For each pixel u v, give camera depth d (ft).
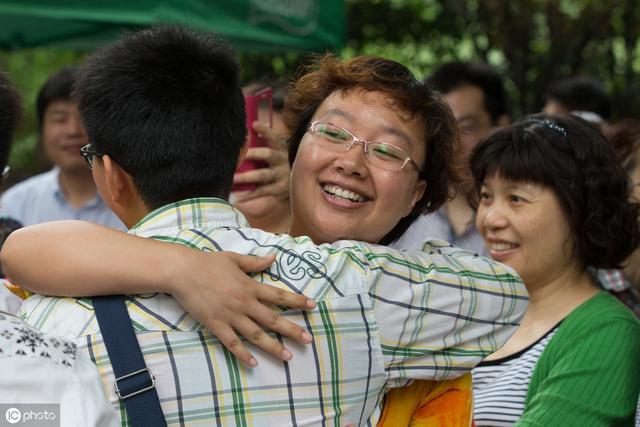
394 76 5.56
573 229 7.36
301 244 4.85
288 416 4.48
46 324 4.37
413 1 27.02
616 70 26.35
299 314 4.58
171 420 4.30
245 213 7.91
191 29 5.22
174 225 4.74
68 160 12.67
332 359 4.60
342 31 13.20
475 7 25.77
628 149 9.21
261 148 7.72
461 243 9.91
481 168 7.56
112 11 10.98
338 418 4.61
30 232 4.57
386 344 4.84
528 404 6.78
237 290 4.36
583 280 7.57
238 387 4.42
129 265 4.32
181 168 4.80
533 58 25.82
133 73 4.82
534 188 7.32
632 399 6.61
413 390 5.29
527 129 7.43
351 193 5.46
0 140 4.82
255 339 4.38
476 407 7.15
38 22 13.69
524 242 7.36
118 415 4.25
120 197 4.93
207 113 4.88
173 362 4.34
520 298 5.37
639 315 9.35
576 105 15.62
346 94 5.54
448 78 12.29
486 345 5.17
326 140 5.52
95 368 4.15
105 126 4.81
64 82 12.57
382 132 5.42
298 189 5.65
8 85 4.97
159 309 4.43
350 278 4.78
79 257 4.38
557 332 7.02
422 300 4.93
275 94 8.75
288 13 12.23
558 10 25.16
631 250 7.54
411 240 9.60
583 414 6.48
